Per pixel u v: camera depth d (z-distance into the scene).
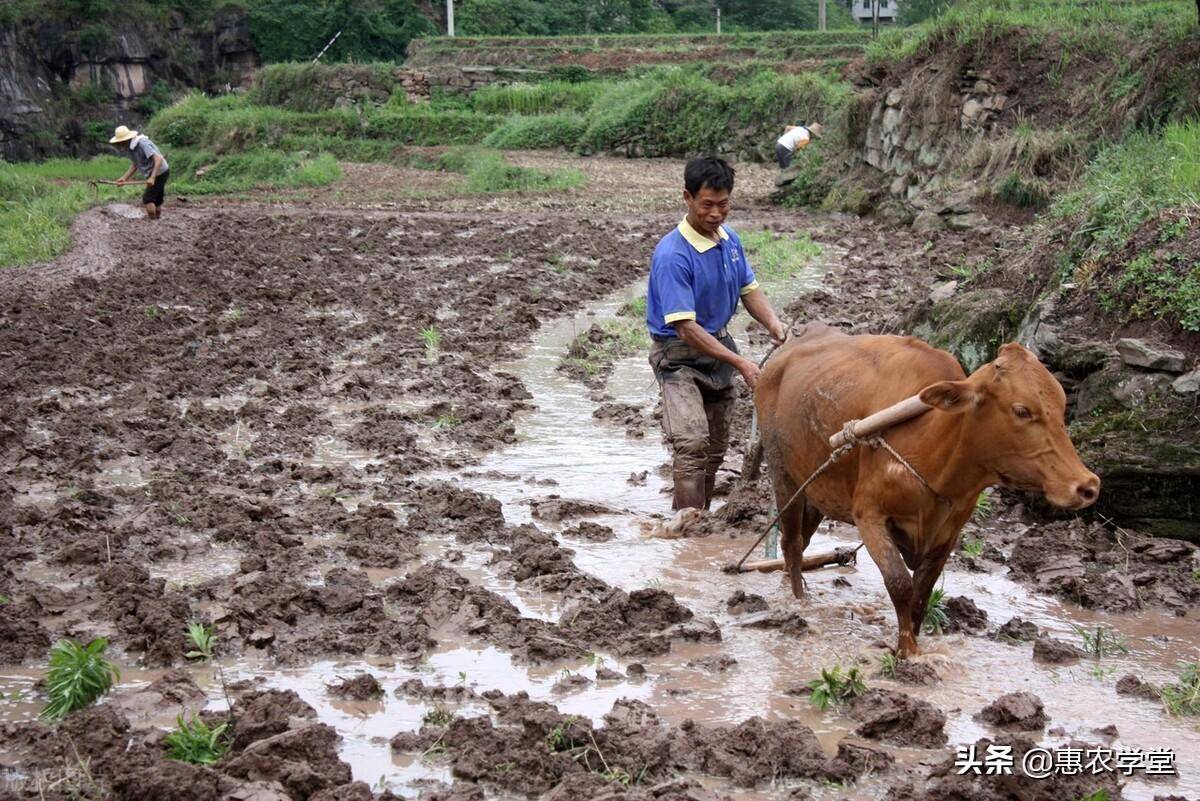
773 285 16.53
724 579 6.70
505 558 6.84
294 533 7.22
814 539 7.48
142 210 24.78
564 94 46.34
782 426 6.11
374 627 5.83
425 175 37.19
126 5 62.19
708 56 49.88
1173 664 5.63
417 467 8.61
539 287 16.52
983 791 4.29
